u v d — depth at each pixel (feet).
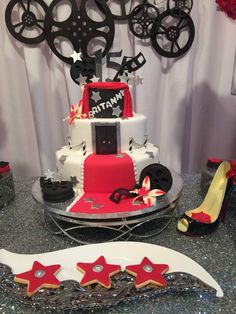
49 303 2.34
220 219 3.45
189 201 4.13
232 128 5.63
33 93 5.16
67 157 3.55
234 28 5.10
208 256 3.00
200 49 5.23
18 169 5.94
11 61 5.27
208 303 2.44
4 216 3.84
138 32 4.87
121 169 3.39
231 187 3.34
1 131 5.71
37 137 5.45
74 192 3.50
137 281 2.52
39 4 4.75
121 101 3.67
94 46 5.04
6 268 2.74
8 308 2.43
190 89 5.35
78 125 3.58
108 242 3.06
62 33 4.79
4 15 4.98
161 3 4.81
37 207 4.06
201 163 5.91
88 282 2.55
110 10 4.85
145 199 3.24
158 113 5.46
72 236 3.33
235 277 2.71
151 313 2.37
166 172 3.43
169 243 3.22
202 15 5.04
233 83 4.42
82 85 3.95
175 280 2.52
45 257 2.91
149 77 5.10
